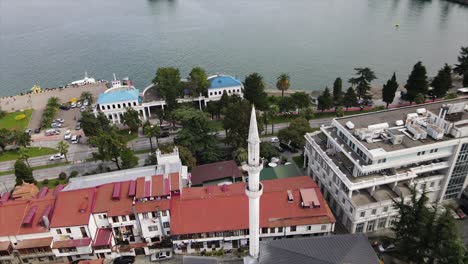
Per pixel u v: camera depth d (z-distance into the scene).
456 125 98.94
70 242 89.38
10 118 179.62
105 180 102.62
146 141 148.88
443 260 74.12
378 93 191.00
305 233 91.25
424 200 79.81
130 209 91.19
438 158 96.06
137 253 93.06
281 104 159.62
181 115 127.31
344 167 98.81
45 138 157.75
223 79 174.12
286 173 111.44
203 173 114.50
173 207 92.00
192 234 88.38
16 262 90.75
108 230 93.00
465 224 95.25
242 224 88.81
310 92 196.50
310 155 115.00
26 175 114.25
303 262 71.12
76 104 190.62
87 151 144.50
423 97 157.12
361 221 91.88
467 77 174.25
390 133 95.94
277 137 140.50
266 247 76.50
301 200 93.38
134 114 151.00
